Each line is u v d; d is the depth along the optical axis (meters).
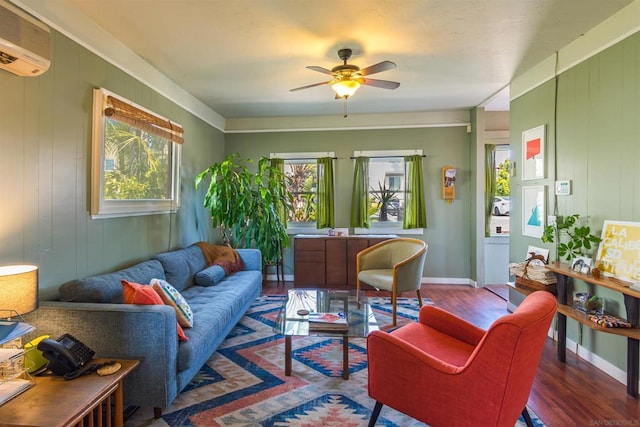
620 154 2.42
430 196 5.29
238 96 4.38
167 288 2.25
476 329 2.01
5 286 1.58
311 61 3.28
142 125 3.07
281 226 4.77
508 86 4.03
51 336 1.88
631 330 2.16
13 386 1.52
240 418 1.95
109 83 2.74
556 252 3.11
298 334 2.27
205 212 4.77
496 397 1.41
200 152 4.61
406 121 5.28
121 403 1.72
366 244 4.88
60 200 2.26
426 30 2.68
